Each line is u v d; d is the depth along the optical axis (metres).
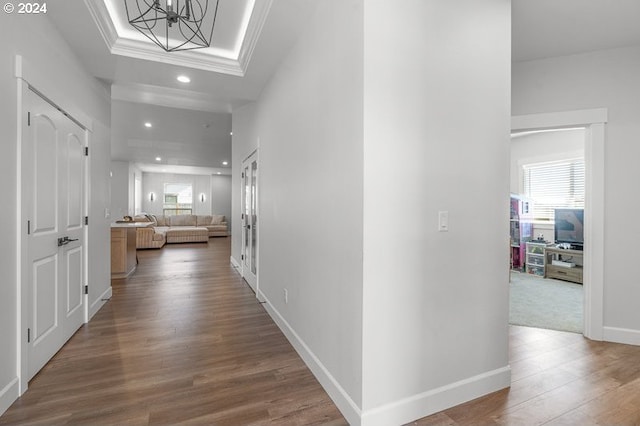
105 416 1.72
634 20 2.37
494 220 1.94
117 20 2.67
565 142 5.28
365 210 1.58
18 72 1.87
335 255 1.88
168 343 2.64
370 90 1.58
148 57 2.98
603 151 2.78
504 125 1.96
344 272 1.77
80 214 2.90
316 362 2.13
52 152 2.34
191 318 3.24
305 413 1.76
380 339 1.63
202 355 2.44
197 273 5.36
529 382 2.07
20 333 1.89
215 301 3.81
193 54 3.12
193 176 13.61
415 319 1.72
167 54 3.04
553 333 2.92
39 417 1.70
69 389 1.96
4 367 1.77
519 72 3.07
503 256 1.97
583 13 2.29
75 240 2.75
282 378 2.12
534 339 2.78
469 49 1.85
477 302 1.90
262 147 3.77
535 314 3.43
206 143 7.66
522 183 5.84
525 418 1.72
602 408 1.81
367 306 1.60
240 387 2.01
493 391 1.95
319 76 2.11
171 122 5.91
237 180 5.45
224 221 12.52
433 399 1.76
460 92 1.82
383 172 1.62
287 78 2.82
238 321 3.16
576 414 1.75
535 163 5.64
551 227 5.42
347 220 1.73
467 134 1.85
